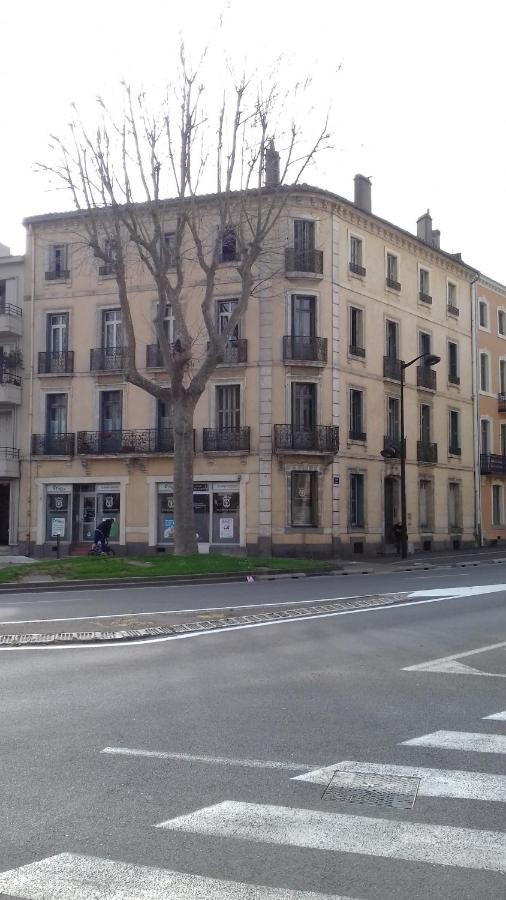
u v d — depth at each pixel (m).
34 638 11.89
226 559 24.05
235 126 24.36
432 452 39.50
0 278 36.66
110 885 3.90
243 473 32.34
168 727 6.90
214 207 32.56
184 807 4.95
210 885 3.90
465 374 43.66
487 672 9.34
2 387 35.12
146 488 33.84
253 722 7.06
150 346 33.91
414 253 39.62
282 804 5.00
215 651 10.86
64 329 35.81
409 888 3.89
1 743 6.41
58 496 35.19
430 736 6.59
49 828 4.61
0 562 28.12
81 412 35.00
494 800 5.07
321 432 32.44
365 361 35.31
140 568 22.14
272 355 32.41
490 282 46.53
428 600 16.95
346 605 15.97
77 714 7.37
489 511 45.06
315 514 32.50
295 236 33.25
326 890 3.86
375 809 4.91
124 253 33.84
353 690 8.38
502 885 3.92
